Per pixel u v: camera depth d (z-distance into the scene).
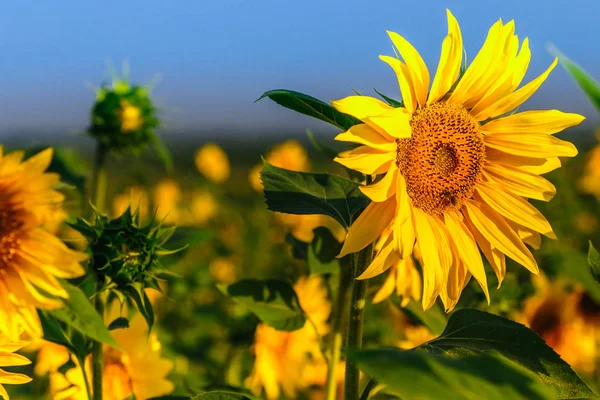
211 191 3.00
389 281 1.28
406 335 1.51
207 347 1.64
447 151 1.02
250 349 1.42
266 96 0.95
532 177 1.05
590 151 2.38
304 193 1.04
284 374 1.40
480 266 1.03
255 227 2.75
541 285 1.41
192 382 1.40
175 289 1.82
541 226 1.04
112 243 1.00
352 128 0.95
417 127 1.00
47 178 0.92
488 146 1.05
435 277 1.00
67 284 0.93
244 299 1.16
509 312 1.35
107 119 1.52
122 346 1.20
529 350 0.95
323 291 1.39
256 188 2.96
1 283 0.92
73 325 0.92
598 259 0.98
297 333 1.38
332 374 1.12
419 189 1.02
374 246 1.03
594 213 2.18
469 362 0.78
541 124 1.03
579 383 0.94
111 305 1.21
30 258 0.92
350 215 1.04
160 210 2.82
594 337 1.45
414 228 1.01
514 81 1.02
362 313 1.00
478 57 1.01
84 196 1.41
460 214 1.04
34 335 0.93
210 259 2.46
